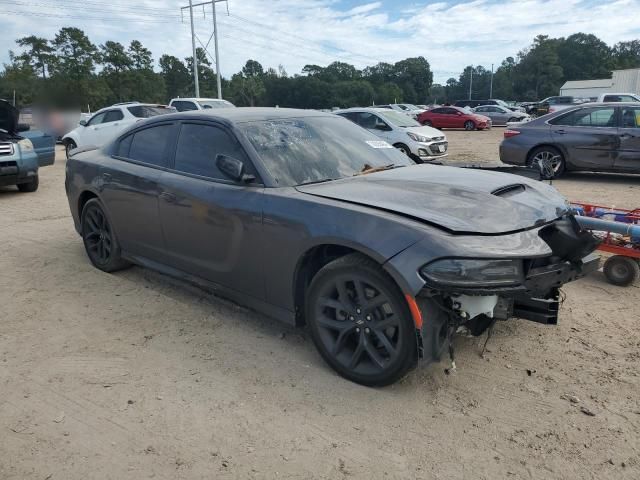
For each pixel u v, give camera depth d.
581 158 9.98
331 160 3.85
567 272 3.09
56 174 12.96
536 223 3.04
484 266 2.65
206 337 3.80
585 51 118.00
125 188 4.52
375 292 2.96
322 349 3.28
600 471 2.43
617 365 3.31
